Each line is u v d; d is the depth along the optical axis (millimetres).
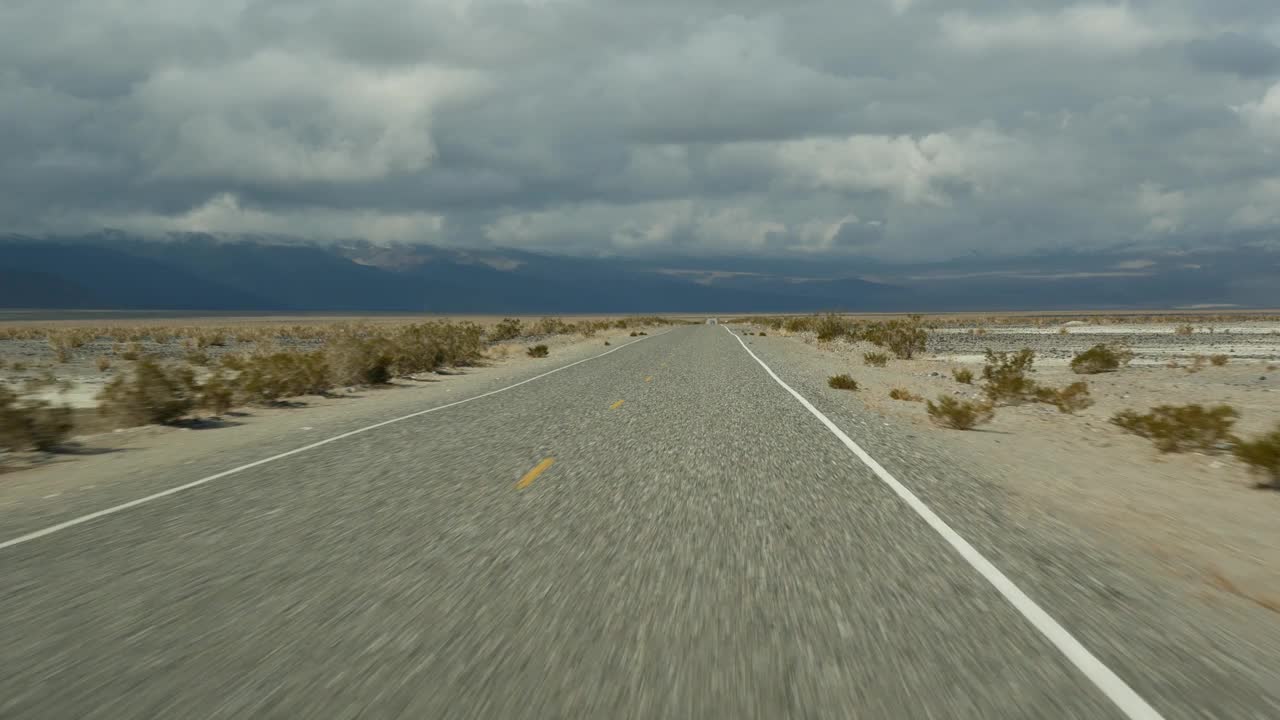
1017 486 7996
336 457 9578
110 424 13328
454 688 3279
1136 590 4695
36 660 3594
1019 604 4371
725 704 3135
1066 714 3094
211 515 6621
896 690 3273
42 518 6668
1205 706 3188
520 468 8656
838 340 45969
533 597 4445
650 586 4641
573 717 3027
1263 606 4586
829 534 5863
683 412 13734
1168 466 9664
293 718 3029
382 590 4586
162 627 4008
